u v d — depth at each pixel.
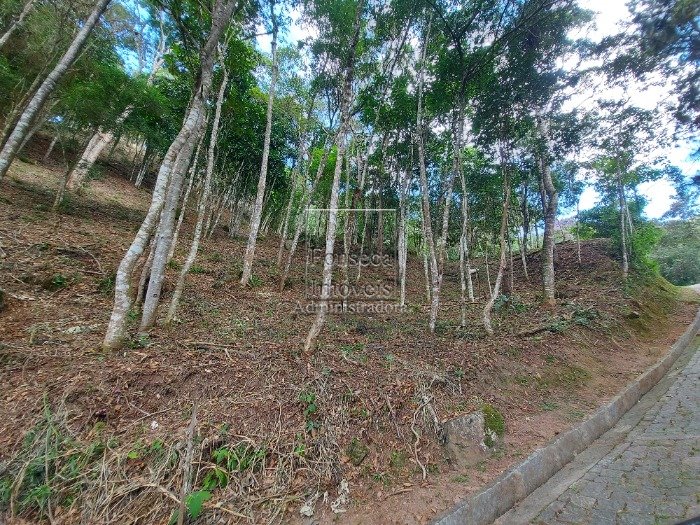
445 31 6.75
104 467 2.62
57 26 7.28
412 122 9.66
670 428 4.08
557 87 6.07
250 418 3.24
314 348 4.80
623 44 4.51
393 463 3.22
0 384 3.19
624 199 12.55
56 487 2.51
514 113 7.10
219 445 2.93
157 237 5.67
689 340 8.48
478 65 6.72
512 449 3.69
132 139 15.08
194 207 17.09
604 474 3.25
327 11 8.62
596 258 14.26
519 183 9.65
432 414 3.75
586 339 7.31
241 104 10.74
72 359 3.63
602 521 2.54
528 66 6.33
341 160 5.18
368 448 3.28
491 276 14.94
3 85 7.63
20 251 6.10
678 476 2.98
